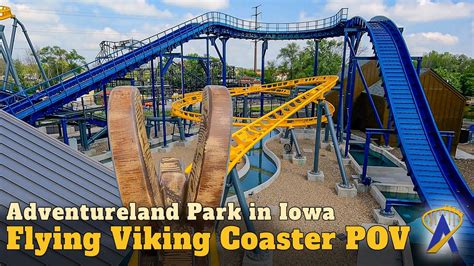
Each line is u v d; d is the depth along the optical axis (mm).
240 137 12891
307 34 32562
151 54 22359
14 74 26547
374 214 12773
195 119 20594
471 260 8586
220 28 29500
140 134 4117
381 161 22953
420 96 14031
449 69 90500
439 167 11742
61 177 7254
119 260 5633
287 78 75938
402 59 15867
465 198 10672
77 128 35094
